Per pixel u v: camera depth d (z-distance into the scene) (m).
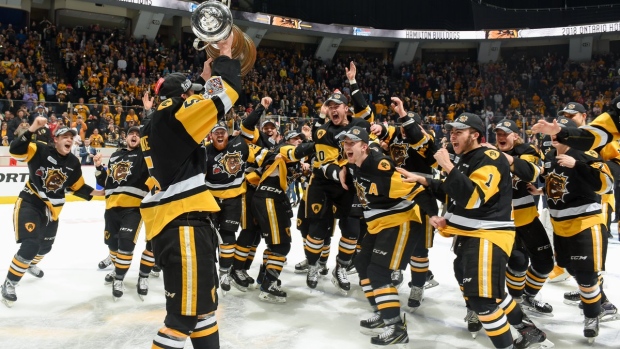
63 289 5.47
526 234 4.59
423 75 27.30
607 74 25.84
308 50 28.33
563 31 26.34
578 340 4.14
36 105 13.02
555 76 26.84
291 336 4.17
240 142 5.42
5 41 18.86
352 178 5.25
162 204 2.84
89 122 13.58
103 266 6.42
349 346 3.96
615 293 5.49
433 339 4.17
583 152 4.16
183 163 2.84
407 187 3.85
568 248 4.19
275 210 5.14
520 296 4.58
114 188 5.26
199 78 3.14
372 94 25.75
